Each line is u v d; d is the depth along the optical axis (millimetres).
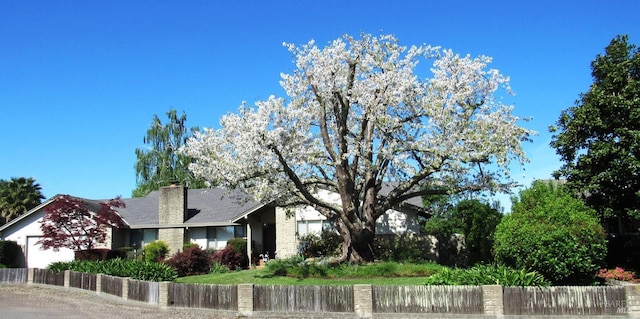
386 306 14109
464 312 13523
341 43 21281
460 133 19922
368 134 21766
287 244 29172
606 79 22469
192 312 16094
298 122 20734
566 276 15688
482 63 20562
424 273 19594
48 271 24234
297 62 21297
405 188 21703
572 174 22312
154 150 52812
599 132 22062
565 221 16219
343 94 21484
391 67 20797
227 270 26719
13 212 46719
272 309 15078
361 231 21547
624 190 21625
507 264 16688
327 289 14641
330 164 22453
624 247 22922
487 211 29688
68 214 27859
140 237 33500
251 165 20188
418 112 21109
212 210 33312
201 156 21750
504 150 19297
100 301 19234
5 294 21844
